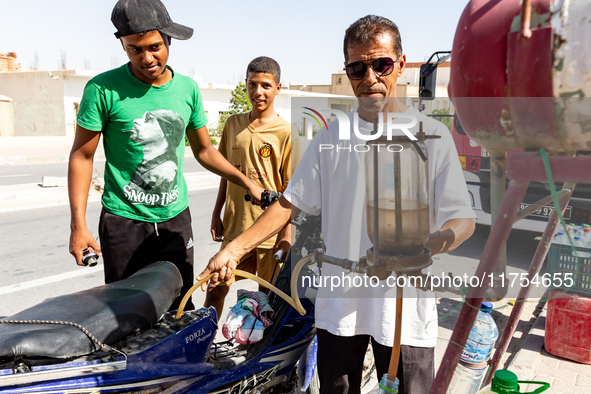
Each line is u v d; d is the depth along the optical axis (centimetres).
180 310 172
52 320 140
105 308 150
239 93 2225
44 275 419
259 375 198
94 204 704
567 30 64
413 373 144
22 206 701
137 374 148
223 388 186
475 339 156
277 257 230
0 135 2244
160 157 212
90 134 202
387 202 95
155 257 222
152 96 208
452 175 89
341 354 156
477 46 72
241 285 406
